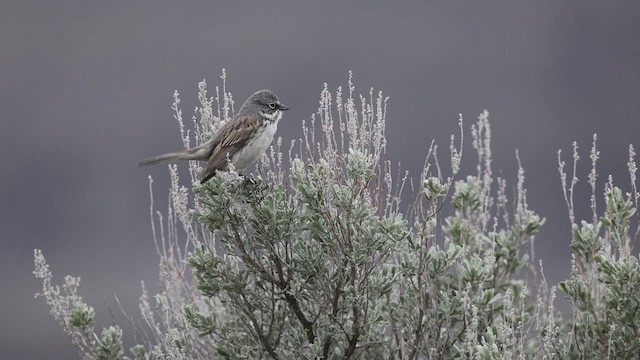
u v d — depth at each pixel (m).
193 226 8.27
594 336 7.55
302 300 7.44
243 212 7.40
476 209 8.66
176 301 7.99
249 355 7.51
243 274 7.64
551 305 7.13
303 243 7.39
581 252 7.80
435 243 7.96
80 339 8.22
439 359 7.34
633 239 7.63
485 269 7.63
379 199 7.46
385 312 7.71
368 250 7.21
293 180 7.55
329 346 7.54
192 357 7.85
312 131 7.40
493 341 7.02
